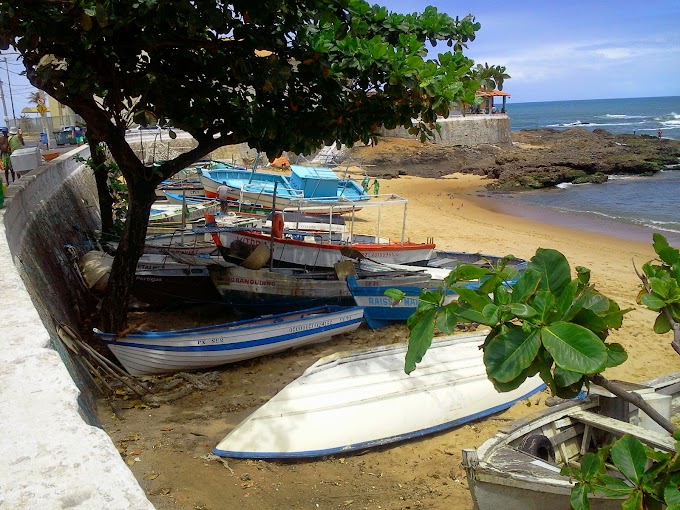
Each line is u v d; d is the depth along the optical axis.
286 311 11.36
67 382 2.96
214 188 21.78
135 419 7.84
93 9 7.00
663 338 12.02
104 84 9.05
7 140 16.62
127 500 2.05
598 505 4.87
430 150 44.09
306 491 6.62
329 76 8.47
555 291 2.81
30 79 8.68
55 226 11.66
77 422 2.58
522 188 37.16
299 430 7.33
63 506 2.01
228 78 9.13
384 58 8.12
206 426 7.78
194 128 9.09
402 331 11.33
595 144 49.81
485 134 50.00
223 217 16.58
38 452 2.34
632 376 10.30
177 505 6.09
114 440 7.23
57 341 7.26
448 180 40.34
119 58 8.67
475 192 35.94
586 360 2.35
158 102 9.05
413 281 11.83
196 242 13.80
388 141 44.78
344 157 40.53
